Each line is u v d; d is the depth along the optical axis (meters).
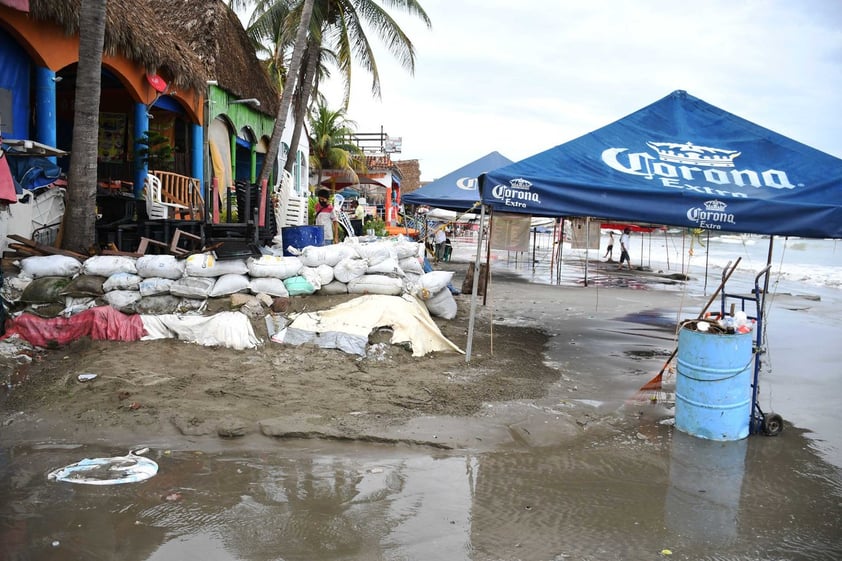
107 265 7.46
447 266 24.34
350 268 8.12
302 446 4.97
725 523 4.02
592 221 20.08
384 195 40.47
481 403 6.11
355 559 3.42
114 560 3.30
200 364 6.59
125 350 6.79
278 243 11.59
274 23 19.86
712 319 5.99
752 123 8.11
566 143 8.02
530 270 23.94
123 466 4.46
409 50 20.36
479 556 3.52
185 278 7.54
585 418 5.91
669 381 7.45
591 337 10.10
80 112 7.93
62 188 8.97
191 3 15.87
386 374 6.81
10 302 7.06
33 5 8.74
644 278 21.80
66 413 5.30
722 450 5.29
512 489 4.41
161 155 11.98
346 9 19.97
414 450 5.03
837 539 3.85
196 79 12.89
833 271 27.30
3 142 7.13
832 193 6.52
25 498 3.95
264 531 3.67
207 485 4.24
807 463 5.05
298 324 7.52
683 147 7.94
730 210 6.45
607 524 3.95
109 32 10.00
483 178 7.39
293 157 19.28
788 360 8.77
